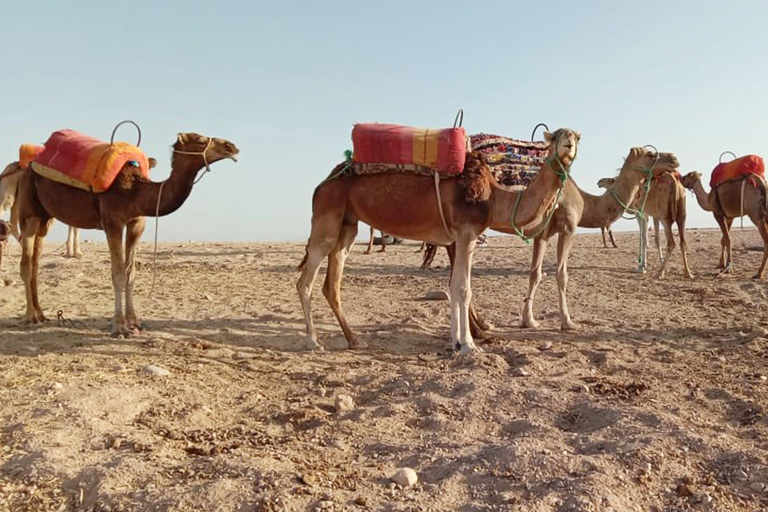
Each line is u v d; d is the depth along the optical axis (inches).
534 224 321.7
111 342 323.3
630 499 162.9
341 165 337.1
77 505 160.9
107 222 331.3
